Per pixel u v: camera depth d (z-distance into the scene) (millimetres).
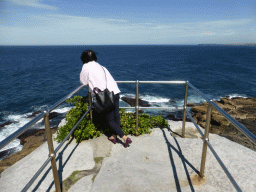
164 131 3920
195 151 3184
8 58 96938
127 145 3201
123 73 46781
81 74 2918
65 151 3213
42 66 61750
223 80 36469
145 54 128875
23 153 10945
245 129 1361
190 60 80875
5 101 24375
